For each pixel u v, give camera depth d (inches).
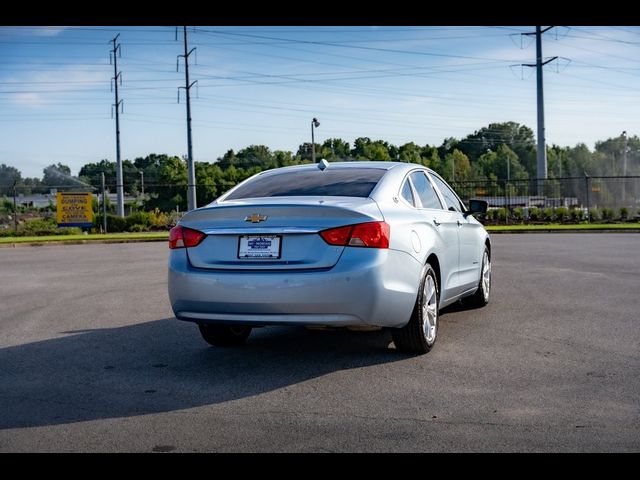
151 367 196.7
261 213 184.1
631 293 324.2
